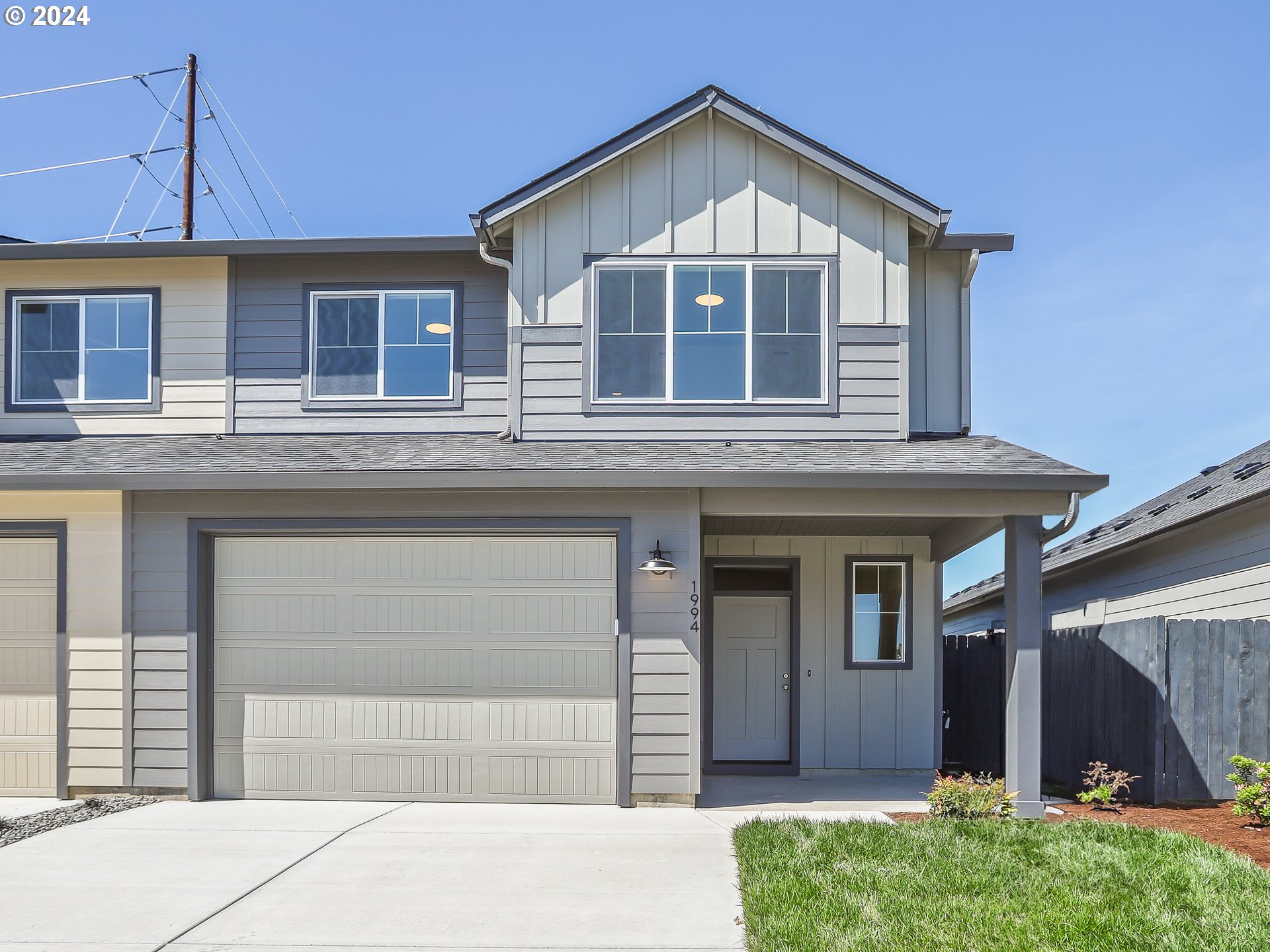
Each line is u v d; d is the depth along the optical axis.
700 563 9.53
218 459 10.01
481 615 9.76
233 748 9.80
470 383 11.42
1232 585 11.64
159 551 9.86
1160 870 6.67
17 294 11.65
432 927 5.91
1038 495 9.19
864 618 11.91
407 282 11.53
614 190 10.86
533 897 6.46
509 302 10.88
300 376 11.49
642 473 9.05
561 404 10.73
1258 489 10.33
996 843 7.42
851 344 10.73
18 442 11.10
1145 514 15.41
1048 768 11.70
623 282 10.82
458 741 9.68
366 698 9.77
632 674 9.44
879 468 9.17
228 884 6.77
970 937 5.47
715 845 7.83
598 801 9.55
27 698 9.98
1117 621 14.67
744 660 11.91
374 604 9.83
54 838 8.09
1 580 10.05
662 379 10.73
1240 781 8.86
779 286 10.80
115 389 11.57
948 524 11.01
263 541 9.93
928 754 11.72
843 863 6.88
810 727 11.75
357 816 8.97
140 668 9.80
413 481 9.20
